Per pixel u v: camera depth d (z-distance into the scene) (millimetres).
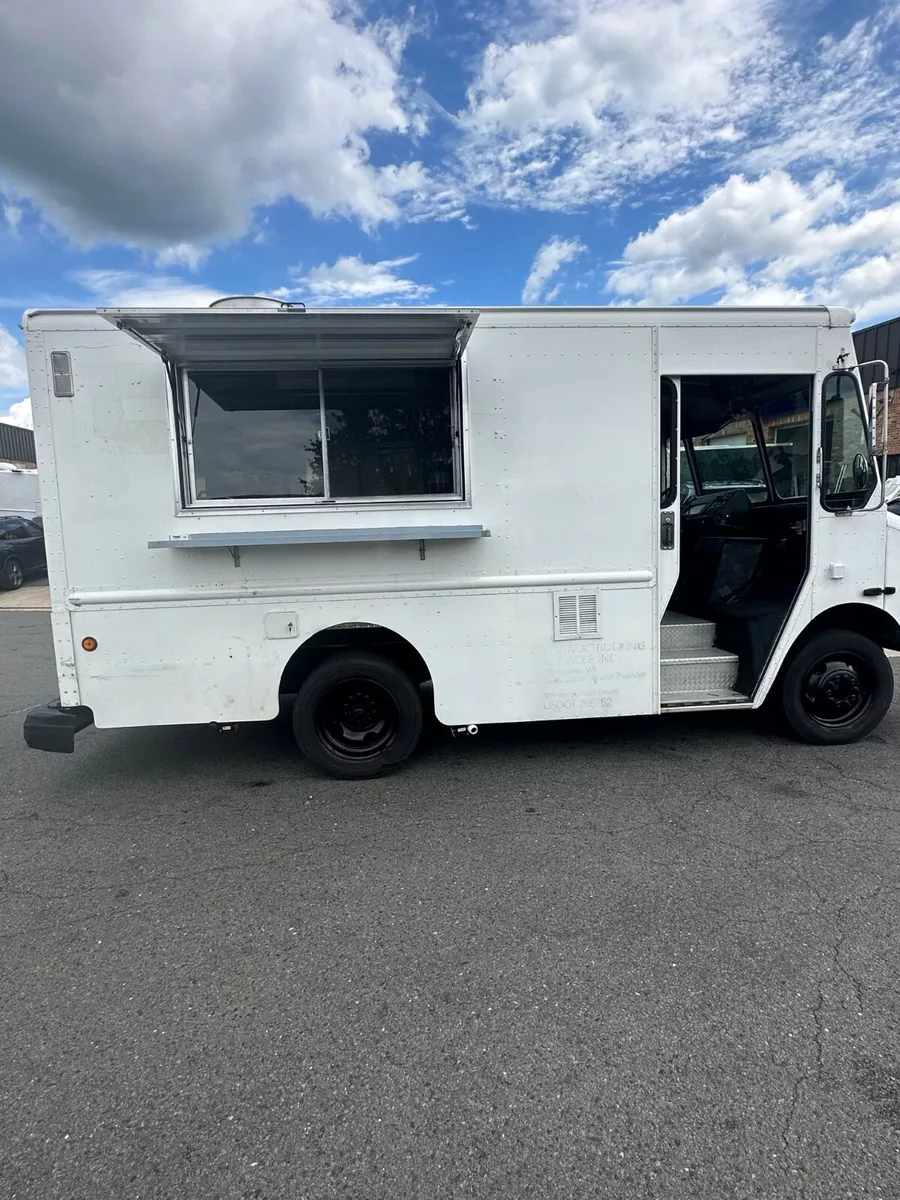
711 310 4016
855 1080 1948
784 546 4516
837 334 4148
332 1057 2068
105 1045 2127
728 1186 1647
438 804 3822
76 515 3711
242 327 3361
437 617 4000
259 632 3891
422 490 3936
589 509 4023
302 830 3549
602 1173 1688
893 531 4332
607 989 2332
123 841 3469
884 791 3893
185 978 2432
